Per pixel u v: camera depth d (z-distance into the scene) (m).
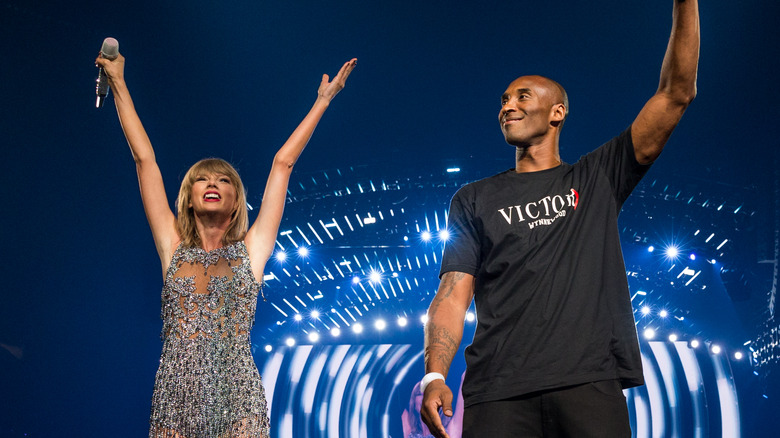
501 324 2.45
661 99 2.56
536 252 2.50
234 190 3.19
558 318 2.38
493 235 2.59
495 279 2.55
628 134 2.63
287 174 3.27
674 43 2.49
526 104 2.82
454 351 2.53
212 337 3.01
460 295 2.63
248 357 3.06
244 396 2.98
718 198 11.40
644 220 11.62
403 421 14.88
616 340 2.37
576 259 2.46
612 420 2.24
